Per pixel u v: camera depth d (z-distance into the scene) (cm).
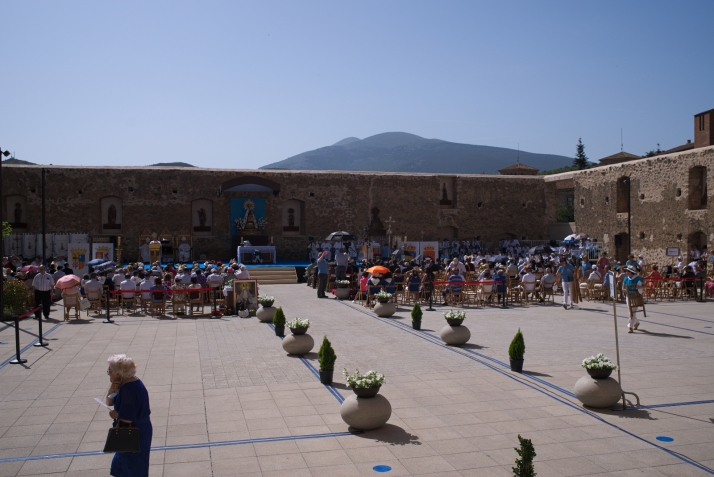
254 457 761
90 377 1142
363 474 712
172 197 3541
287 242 3722
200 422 891
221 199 3616
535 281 2269
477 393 1041
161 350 1395
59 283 1792
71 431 852
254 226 3572
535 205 4200
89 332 1633
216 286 2125
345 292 2355
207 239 3597
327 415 927
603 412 938
